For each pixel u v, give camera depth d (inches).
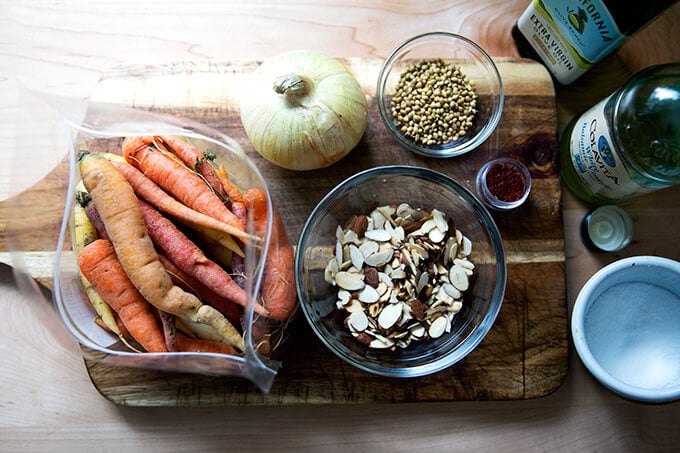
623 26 33.6
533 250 39.6
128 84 40.3
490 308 36.6
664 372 37.5
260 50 42.5
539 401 40.1
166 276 33.7
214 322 33.9
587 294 35.4
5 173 41.1
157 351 35.0
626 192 37.3
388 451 39.6
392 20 42.9
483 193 39.3
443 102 41.1
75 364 40.4
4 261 38.8
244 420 39.7
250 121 36.4
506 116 40.9
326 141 36.1
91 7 42.7
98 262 34.1
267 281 35.1
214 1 42.7
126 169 35.3
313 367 38.1
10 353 40.4
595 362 34.1
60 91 42.2
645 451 39.7
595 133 36.0
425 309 36.9
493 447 39.7
